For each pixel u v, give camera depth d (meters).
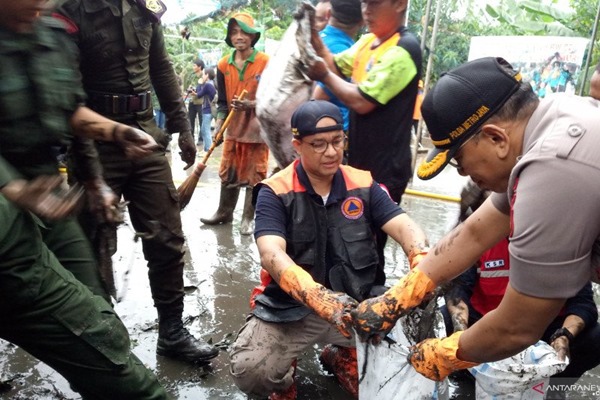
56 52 1.84
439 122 1.39
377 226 2.45
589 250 1.23
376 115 2.74
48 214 1.46
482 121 1.35
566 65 6.88
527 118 1.34
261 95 2.99
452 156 1.41
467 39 11.35
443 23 11.32
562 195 1.18
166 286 2.79
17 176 1.53
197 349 2.79
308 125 2.23
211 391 2.60
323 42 3.14
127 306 3.39
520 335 1.37
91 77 2.51
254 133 4.71
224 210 5.11
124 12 2.48
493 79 1.34
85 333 1.71
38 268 1.63
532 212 1.21
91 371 1.76
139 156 2.23
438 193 6.73
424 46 6.62
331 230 2.35
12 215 1.55
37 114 1.76
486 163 1.40
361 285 2.34
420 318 2.00
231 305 3.49
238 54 4.80
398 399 1.87
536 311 1.29
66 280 1.72
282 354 2.35
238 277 3.93
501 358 1.49
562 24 9.62
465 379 2.78
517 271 1.27
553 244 1.20
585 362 2.46
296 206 2.31
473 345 1.51
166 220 2.74
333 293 2.00
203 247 4.50
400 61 2.65
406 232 2.33
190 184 3.78
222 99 4.94
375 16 2.74
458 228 1.74
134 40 2.54
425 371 1.71
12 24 1.67
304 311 2.33
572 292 1.24
